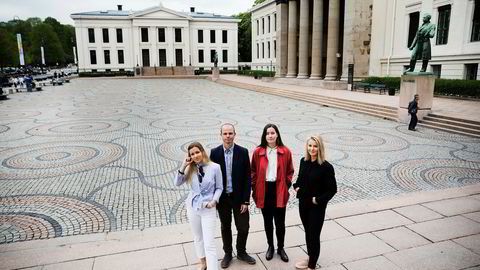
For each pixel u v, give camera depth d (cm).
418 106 1745
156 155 1217
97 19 7031
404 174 1012
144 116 2070
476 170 1041
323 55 4609
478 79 2536
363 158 1177
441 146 1330
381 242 594
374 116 2027
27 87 3706
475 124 1524
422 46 1741
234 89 4059
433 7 2848
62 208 781
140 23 7112
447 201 767
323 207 498
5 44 6681
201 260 504
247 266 527
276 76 4688
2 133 1591
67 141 1431
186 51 7444
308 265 511
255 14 6688
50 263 536
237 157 514
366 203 765
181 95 3334
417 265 525
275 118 1970
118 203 809
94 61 7206
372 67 3372
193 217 490
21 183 941
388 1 3281
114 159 1167
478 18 2527
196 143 486
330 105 2455
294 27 4225
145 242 600
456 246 579
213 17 7694
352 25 3256
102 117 2039
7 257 556
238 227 522
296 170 1047
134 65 7312
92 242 604
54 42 9869
